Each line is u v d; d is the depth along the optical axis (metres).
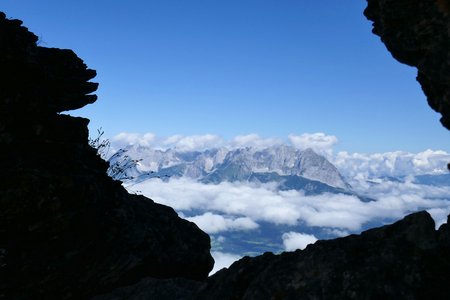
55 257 11.92
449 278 7.48
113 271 13.95
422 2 10.07
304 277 8.73
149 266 15.56
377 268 8.09
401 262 8.03
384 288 7.71
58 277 11.94
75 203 12.27
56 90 14.50
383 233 8.93
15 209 10.67
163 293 12.62
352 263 8.55
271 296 8.62
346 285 8.06
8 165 11.19
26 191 10.82
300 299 8.20
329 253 9.05
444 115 11.02
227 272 10.67
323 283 8.34
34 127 12.31
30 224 11.12
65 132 13.48
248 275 10.09
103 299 12.88
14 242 11.04
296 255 9.58
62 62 15.41
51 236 11.71
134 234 15.35
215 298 9.95
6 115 11.58
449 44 9.62
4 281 10.65
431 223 8.66
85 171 13.71
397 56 11.68
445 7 9.53
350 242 9.16
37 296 11.45
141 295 12.59
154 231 17.02
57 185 11.66
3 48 11.55
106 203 14.73
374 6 12.21
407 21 10.58
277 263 9.54
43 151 12.61
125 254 14.45
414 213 8.89
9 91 11.77
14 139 11.76
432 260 7.91
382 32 11.70
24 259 11.12
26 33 13.20
